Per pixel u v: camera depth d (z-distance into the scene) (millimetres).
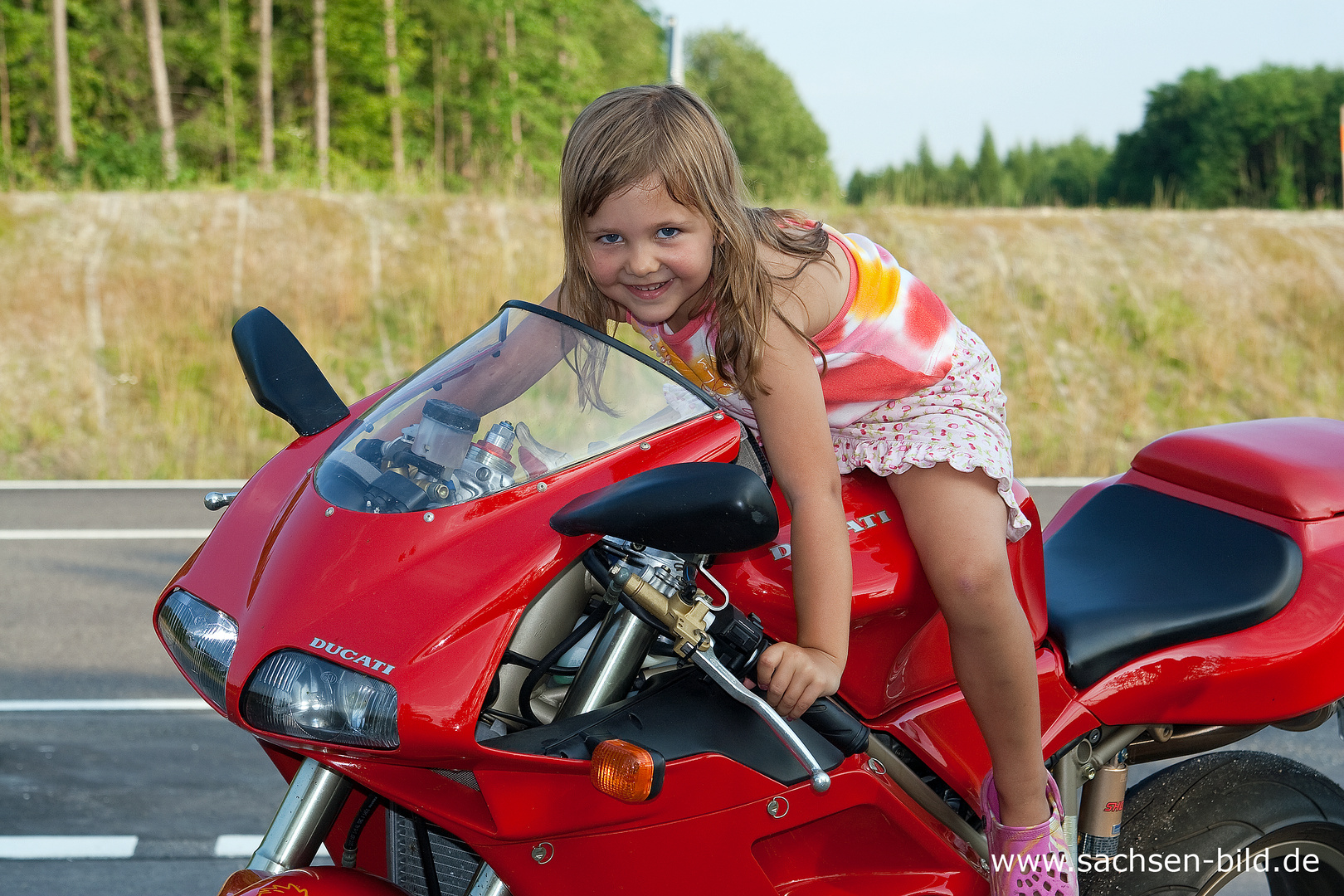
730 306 1687
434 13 31656
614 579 1548
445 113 33531
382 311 12234
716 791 1654
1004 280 13281
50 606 5750
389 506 1645
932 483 1847
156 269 12297
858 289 1848
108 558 6664
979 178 88875
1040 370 11828
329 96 30219
